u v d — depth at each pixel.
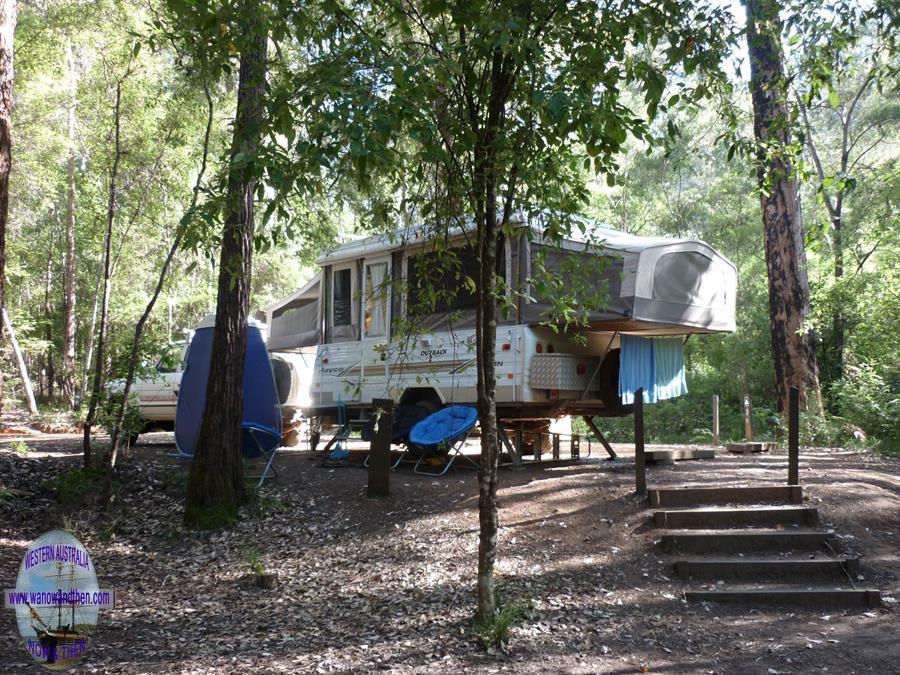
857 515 7.20
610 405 10.16
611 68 4.62
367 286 11.39
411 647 5.16
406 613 5.77
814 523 7.06
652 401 9.95
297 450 12.71
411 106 4.16
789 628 5.45
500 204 5.73
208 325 10.45
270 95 4.52
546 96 4.50
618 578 6.30
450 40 5.17
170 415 13.08
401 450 11.98
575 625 5.48
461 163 5.39
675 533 6.83
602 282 6.14
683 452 10.14
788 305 15.05
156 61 13.20
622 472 8.99
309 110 4.39
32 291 38.66
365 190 4.64
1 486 9.11
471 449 12.66
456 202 5.53
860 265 15.63
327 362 11.94
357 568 6.87
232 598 6.35
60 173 28.45
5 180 8.25
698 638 5.28
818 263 17.45
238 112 5.05
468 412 9.67
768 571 6.29
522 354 9.43
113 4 12.59
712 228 24.86
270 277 29.58
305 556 7.32
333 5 4.45
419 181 5.41
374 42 4.36
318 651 5.14
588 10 4.74
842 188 5.95
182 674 4.75
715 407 13.20
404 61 4.17
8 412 26.16
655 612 5.71
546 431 11.07
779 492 7.48
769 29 5.63
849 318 16.11
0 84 8.12
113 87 12.84
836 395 15.87
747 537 6.72
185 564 7.37
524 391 9.40
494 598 5.57
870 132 24.64
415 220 9.32
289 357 13.59
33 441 14.48
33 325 29.38
